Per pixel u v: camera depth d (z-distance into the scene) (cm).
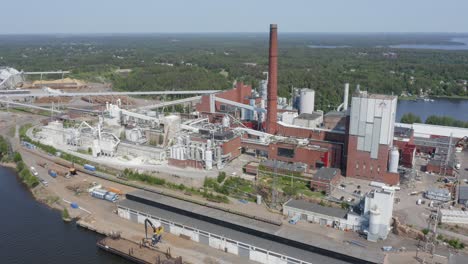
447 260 9531
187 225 10694
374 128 14138
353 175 14962
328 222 11288
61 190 13988
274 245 9688
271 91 18200
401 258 9631
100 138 17638
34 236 11119
